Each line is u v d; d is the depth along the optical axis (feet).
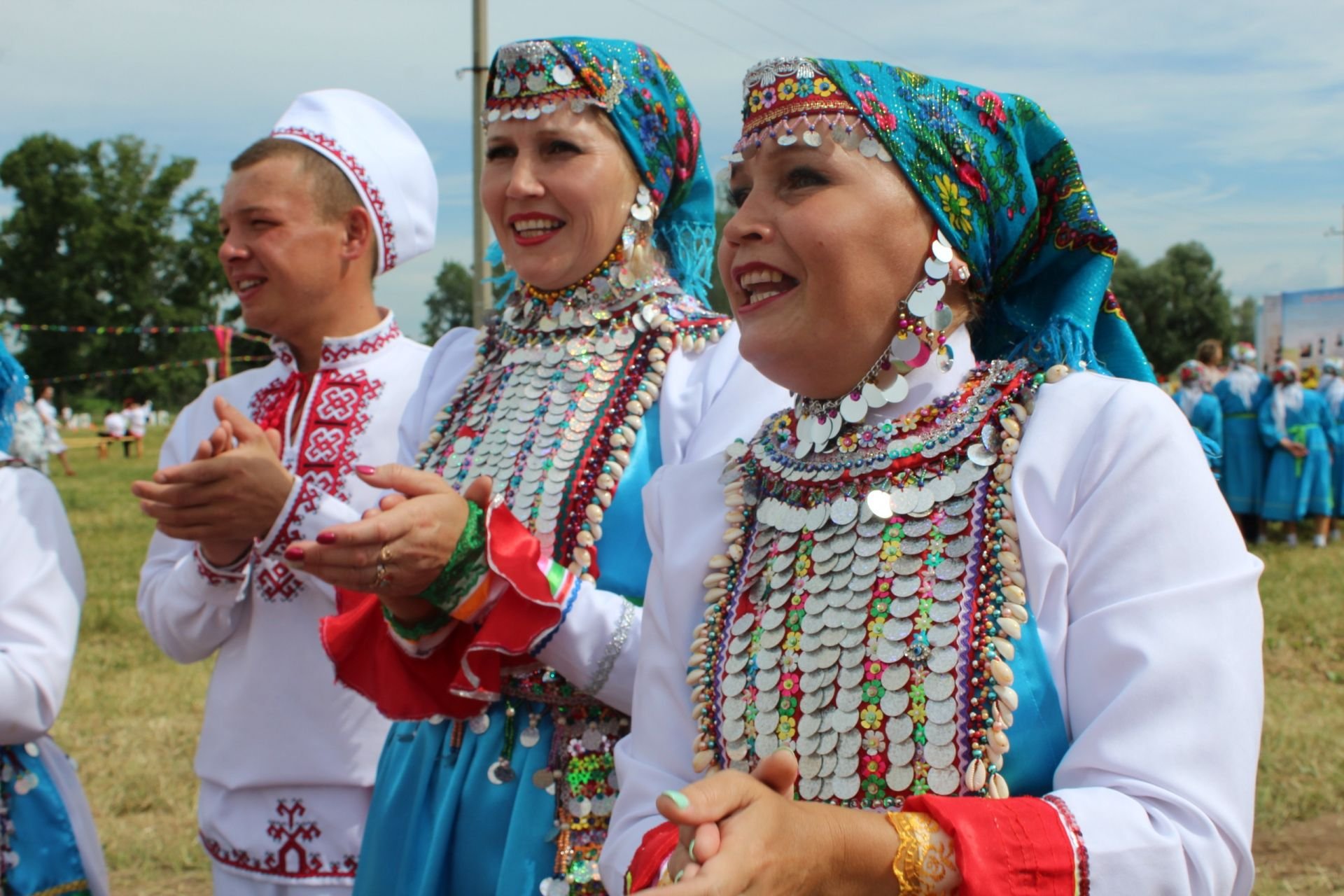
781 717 4.48
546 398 7.17
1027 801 3.81
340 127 9.31
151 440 126.11
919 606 4.29
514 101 7.13
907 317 4.57
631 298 7.29
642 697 5.15
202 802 8.86
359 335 9.30
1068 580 4.17
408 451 8.08
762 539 4.89
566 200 7.09
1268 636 24.06
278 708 8.44
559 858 6.35
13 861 7.89
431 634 6.39
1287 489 37.86
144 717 19.47
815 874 3.63
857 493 4.62
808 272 4.53
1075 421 4.32
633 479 6.81
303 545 5.79
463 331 8.48
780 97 4.56
